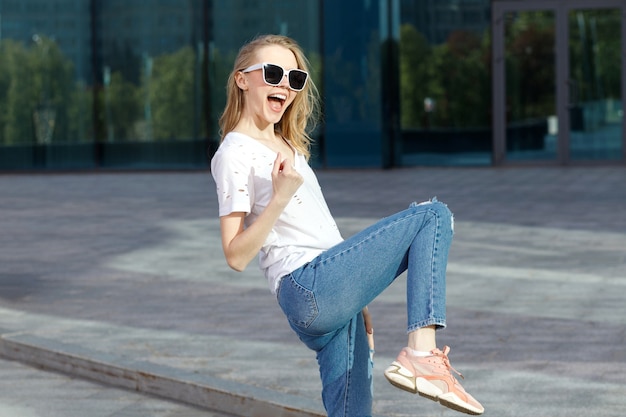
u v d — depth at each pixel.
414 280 3.12
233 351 5.89
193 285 8.04
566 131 18.73
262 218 3.13
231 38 19.39
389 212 12.34
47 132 20.02
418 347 3.09
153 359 5.73
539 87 18.77
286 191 3.12
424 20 19.00
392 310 6.92
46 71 19.94
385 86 18.80
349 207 12.92
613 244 9.47
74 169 20.06
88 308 7.25
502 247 9.48
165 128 19.78
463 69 18.97
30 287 8.10
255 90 3.33
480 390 5.00
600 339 5.95
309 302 3.16
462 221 11.41
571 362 5.47
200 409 5.09
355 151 18.75
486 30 18.84
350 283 3.14
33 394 5.38
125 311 7.11
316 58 18.77
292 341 6.12
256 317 6.82
